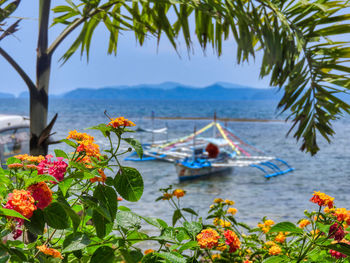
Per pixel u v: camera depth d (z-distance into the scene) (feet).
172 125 269.03
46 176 5.20
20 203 4.75
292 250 10.05
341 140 176.76
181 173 83.97
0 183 5.68
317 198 7.87
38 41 14.12
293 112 14.85
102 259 5.91
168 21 14.46
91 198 6.23
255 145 150.41
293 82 14.03
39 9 14.07
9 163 6.28
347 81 13.73
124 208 7.80
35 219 5.49
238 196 68.74
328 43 14.53
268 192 71.82
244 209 57.00
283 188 75.41
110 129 6.37
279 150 136.36
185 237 7.99
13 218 5.21
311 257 7.57
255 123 315.99
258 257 10.81
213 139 107.24
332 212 8.05
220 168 94.94
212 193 72.28
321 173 91.91
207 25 15.38
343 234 7.30
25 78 13.47
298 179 84.84
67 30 14.71
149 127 239.30
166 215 49.11
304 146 14.85
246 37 13.05
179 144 129.39
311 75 14.33
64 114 358.02
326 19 14.55
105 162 6.33
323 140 176.86
